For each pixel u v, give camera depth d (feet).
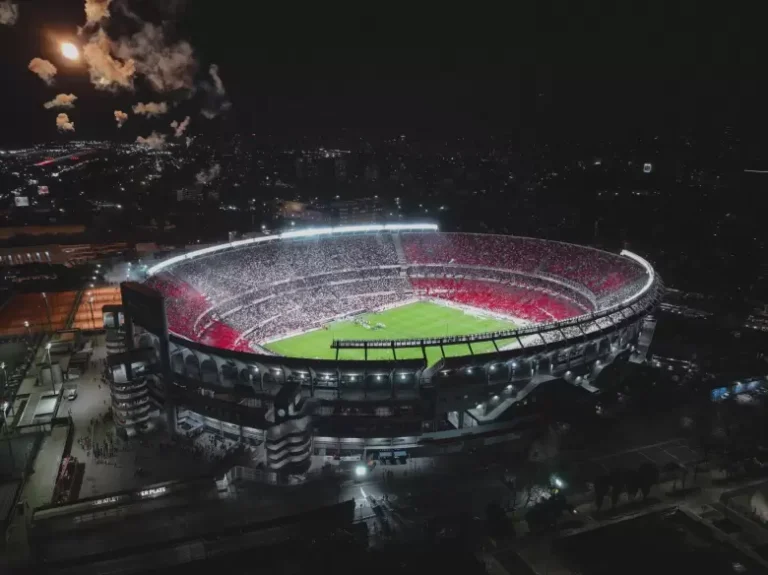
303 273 594.65
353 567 223.92
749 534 245.45
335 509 255.29
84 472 288.71
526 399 333.83
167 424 328.70
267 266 586.45
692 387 375.04
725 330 476.13
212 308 501.56
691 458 299.58
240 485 280.31
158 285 495.82
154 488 268.82
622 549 237.04
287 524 248.32
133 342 363.76
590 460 299.38
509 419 321.11
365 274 617.62
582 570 226.79
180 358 352.90
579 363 363.97
